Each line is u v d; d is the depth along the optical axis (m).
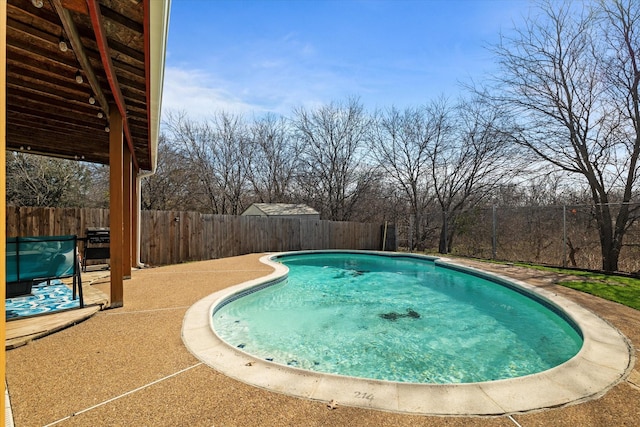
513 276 7.44
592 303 5.07
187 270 8.20
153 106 4.26
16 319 3.87
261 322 5.31
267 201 23.92
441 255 12.91
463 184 15.38
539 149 10.12
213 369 2.83
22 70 3.79
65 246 4.25
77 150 7.69
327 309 6.14
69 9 2.53
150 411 2.21
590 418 2.19
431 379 3.48
